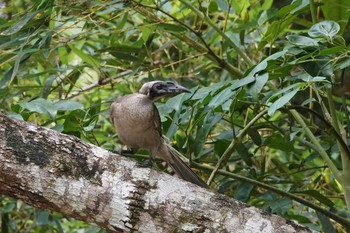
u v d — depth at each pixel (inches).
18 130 272.1
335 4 363.6
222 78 444.5
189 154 342.0
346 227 329.1
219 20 489.1
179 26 390.9
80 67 398.6
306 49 308.5
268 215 271.6
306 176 419.8
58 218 462.0
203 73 468.4
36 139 271.9
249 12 444.8
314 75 298.4
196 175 347.9
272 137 378.6
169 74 454.3
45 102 327.3
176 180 276.4
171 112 348.2
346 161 325.1
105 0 373.1
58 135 276.5
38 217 402.6
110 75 470.9
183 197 272.1
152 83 351.6
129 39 477.4
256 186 365.1
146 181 273.6
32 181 268.5
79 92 431.5
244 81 282.5
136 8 372.5
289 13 352.5
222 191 377.4
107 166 274.7
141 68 427.2
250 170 374.6
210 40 425.1
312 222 402.0
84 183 270.7
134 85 449.1
